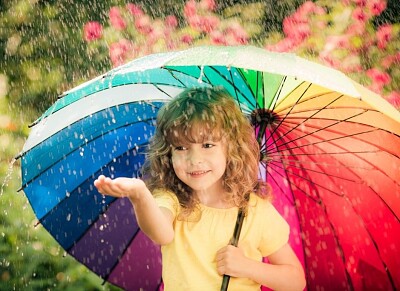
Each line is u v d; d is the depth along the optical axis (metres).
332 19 6.18
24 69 6.54
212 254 3.06
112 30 6.53
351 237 3.27
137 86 3.29
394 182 3.08
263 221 3.20
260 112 3.28
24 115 6.33
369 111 2.96
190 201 3.09
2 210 5.54
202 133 2.99
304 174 3.32
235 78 3.20
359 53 6.11
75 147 3.21
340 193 3.26
